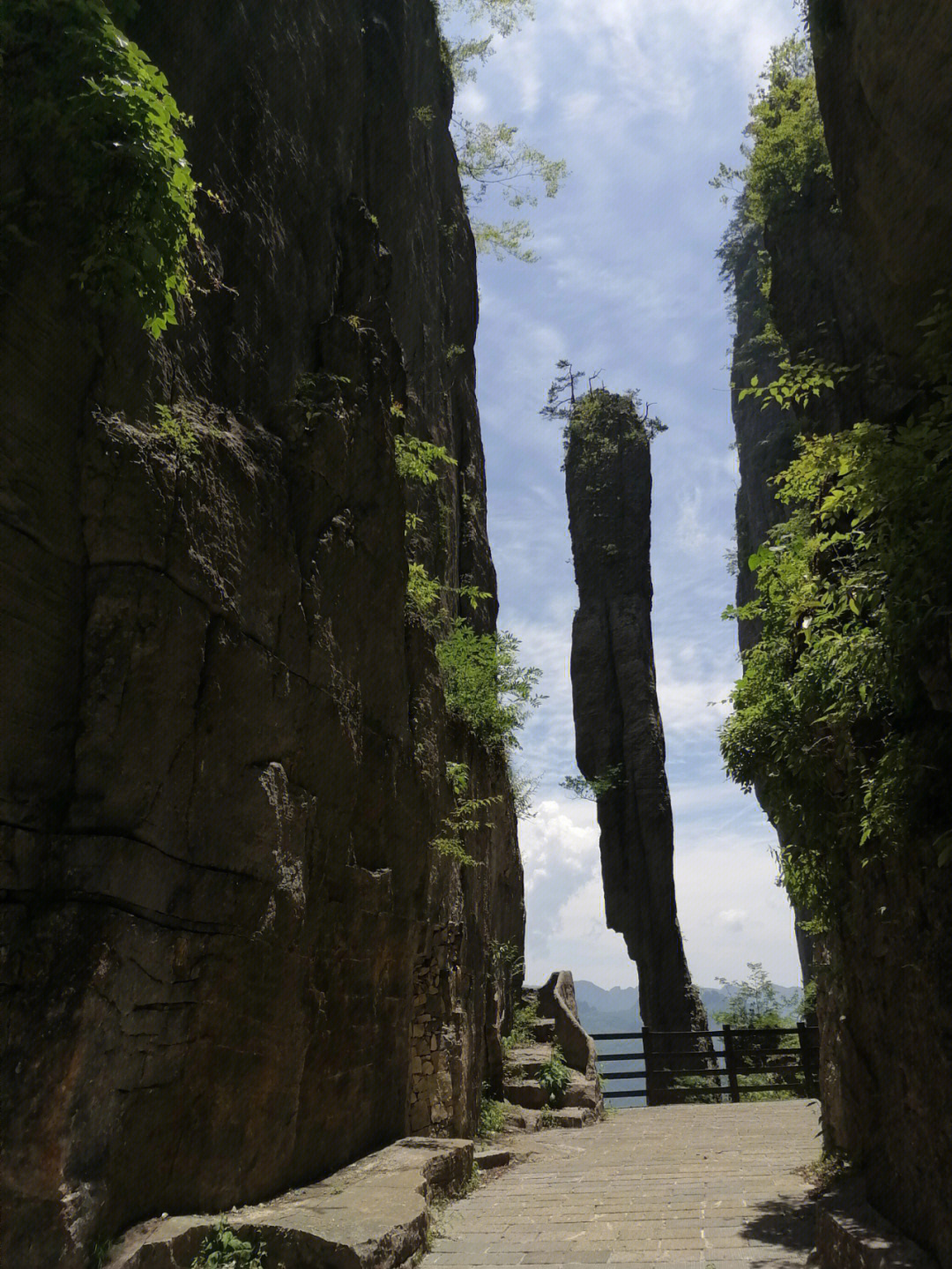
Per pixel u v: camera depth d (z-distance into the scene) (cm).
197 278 636
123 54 477
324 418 737
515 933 1677
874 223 600
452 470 1605
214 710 555
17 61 472
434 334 1523
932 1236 429
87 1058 432
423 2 1550
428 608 1216
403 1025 839
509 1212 689
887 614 462
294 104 833
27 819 449
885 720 534
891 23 505
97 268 480
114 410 509
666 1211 655
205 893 534
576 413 4750
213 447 587
